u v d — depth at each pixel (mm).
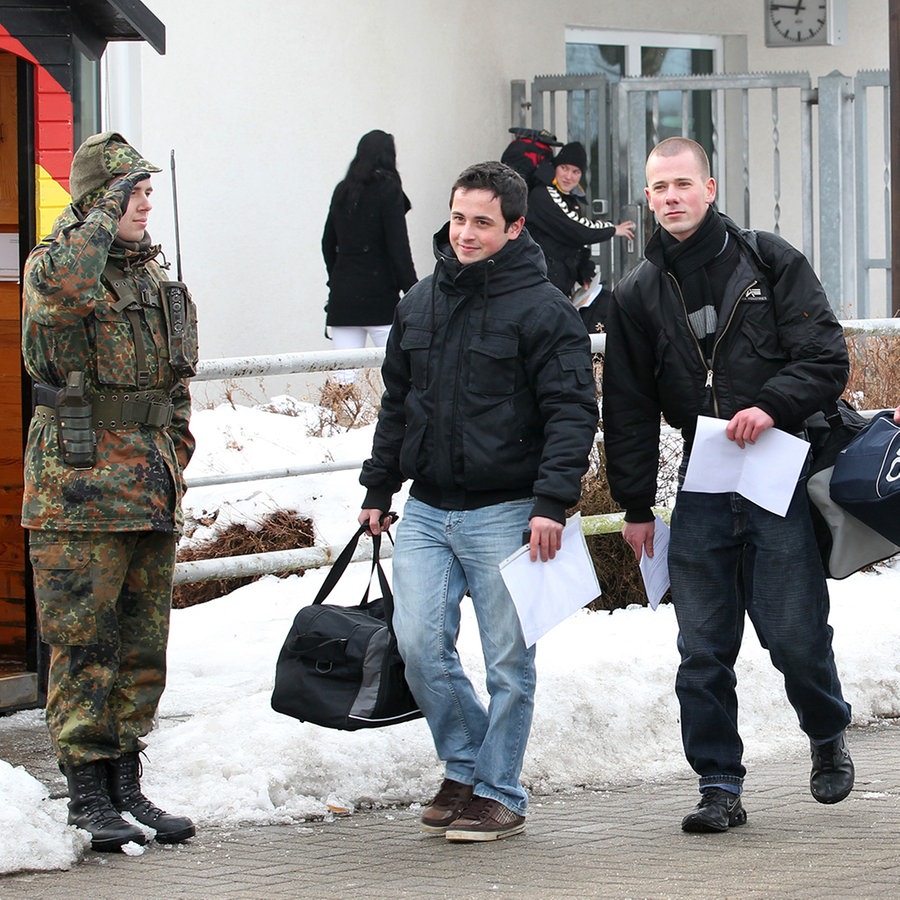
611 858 9211
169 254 22609
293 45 23828
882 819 10031
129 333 9438
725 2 29734
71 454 9320
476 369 9500
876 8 30641
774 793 10820
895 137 22891
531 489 9648
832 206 26875
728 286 9594
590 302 23750
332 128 24391
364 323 21672
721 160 28625
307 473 13891
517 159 23484
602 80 26562
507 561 9383
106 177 9484
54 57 11883
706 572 9797
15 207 12562
